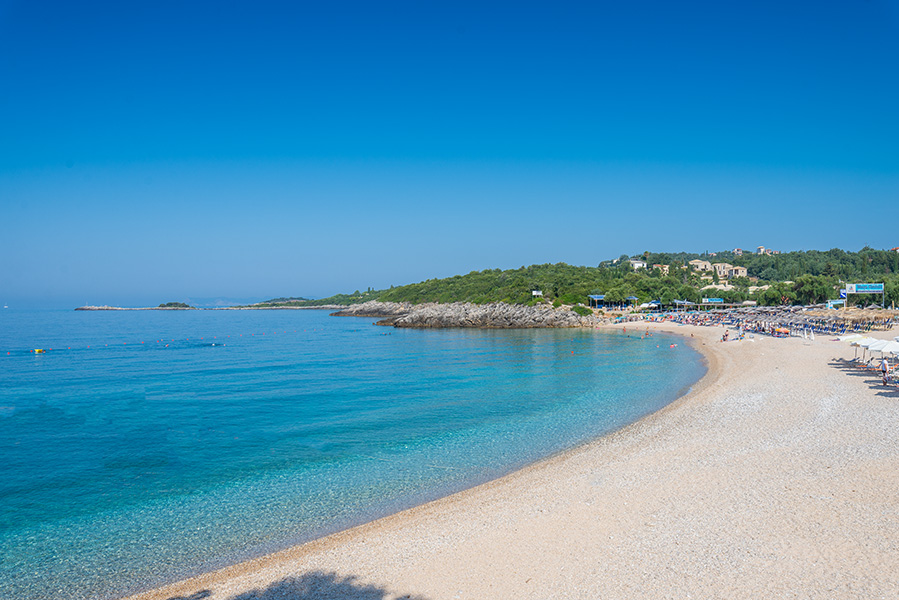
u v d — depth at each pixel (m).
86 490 19.95
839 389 31.75
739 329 83.00
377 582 12.40
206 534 16.09
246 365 57.84
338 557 13.88
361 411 33.00
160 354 71.38
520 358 60.09
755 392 32.56
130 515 17.64
